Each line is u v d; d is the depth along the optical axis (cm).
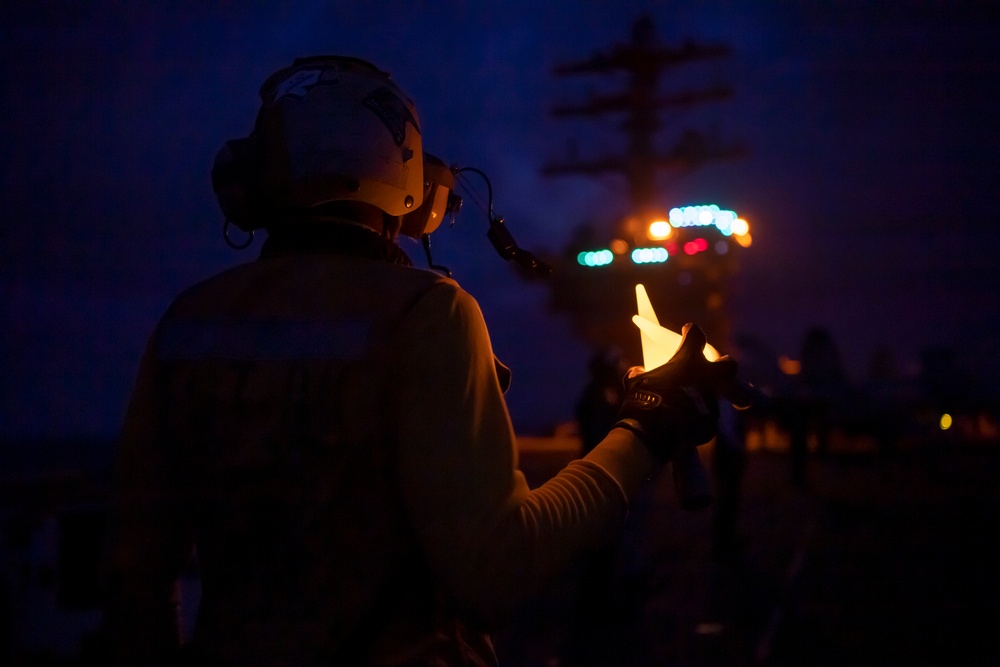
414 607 123
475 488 116
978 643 477
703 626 522
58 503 429
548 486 125
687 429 132
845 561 720
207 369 129
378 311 124
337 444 120
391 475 120
